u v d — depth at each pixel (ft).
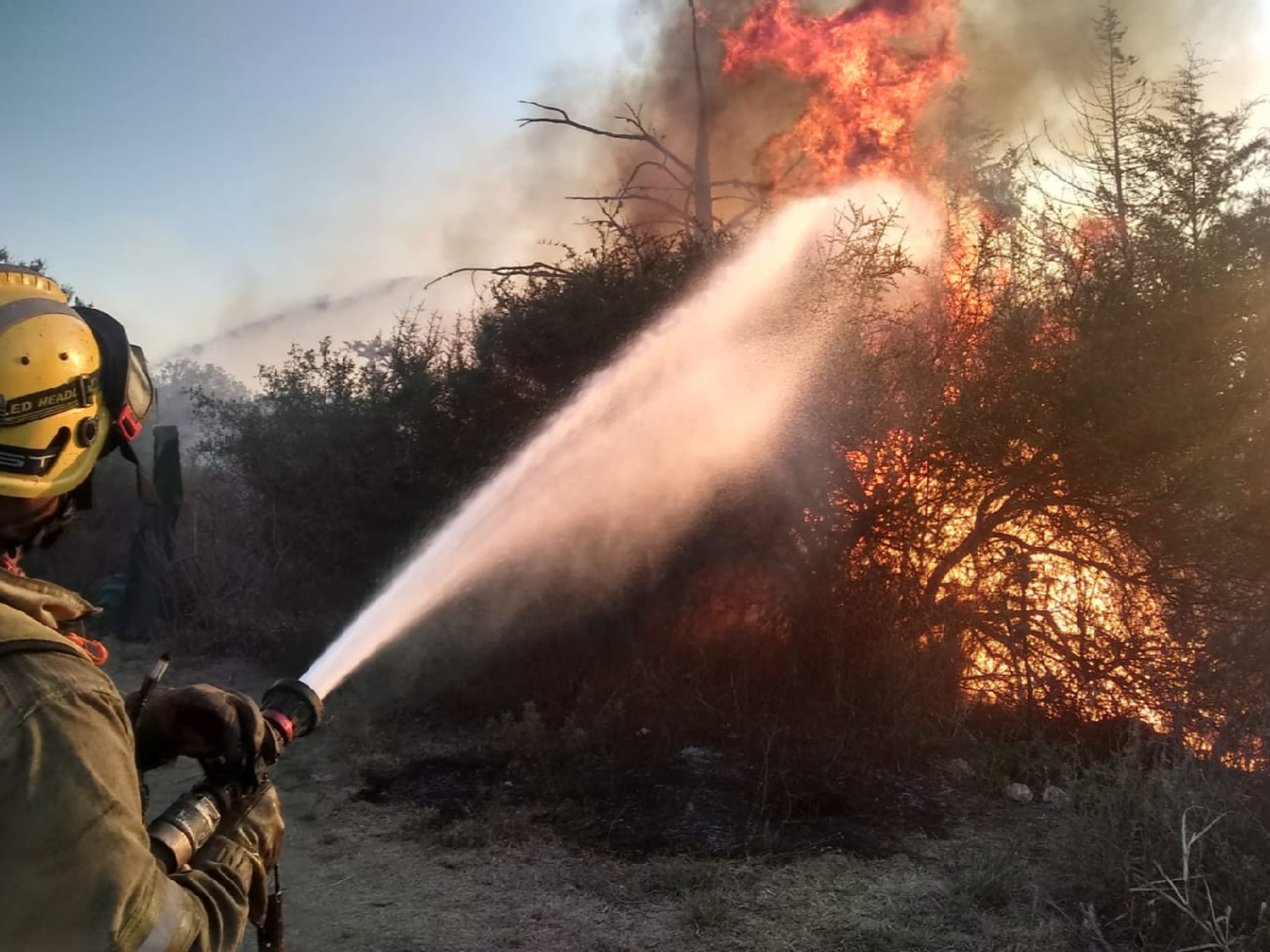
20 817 3.83
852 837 16.58
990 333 22.27
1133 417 19.97
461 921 14.15
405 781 19.74
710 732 20.88
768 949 13.19
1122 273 21.59
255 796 5.52
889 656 21.79
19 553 5.02
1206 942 12.37
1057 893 14.42
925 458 22.03
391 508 27.20
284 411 32.55
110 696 4.31
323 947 13.42
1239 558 20.63
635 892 14.89
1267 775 15.84
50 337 4.77
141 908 3.98
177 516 37.52
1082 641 21.68
